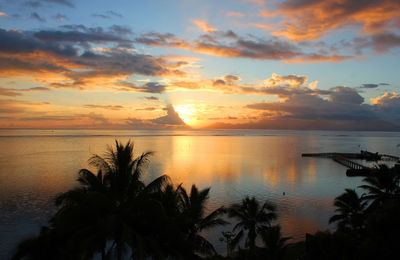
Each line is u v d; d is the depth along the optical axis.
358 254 17.16
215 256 23.64
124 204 14.58
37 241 14.12
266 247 19.00
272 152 137.88
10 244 28.17
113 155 15.57
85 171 15.23
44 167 78.19
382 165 29.19
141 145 184.38
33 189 51.19
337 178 67.69
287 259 23.31
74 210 13.05
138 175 15.35
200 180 62.91
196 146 181.00
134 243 12.88
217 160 101.94
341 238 19.23
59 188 52.00
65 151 128.88
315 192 52.12
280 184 59.19
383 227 16.47
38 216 36.50
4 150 133.62
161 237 14.48
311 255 21.48
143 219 14.29
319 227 34.62
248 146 184.25
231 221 36.78
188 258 14.91
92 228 13.27
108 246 25.69
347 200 26.58
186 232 17.20
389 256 15.44
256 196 48.78
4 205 41.16
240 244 29.97
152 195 16.69
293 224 35.59
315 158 109.88
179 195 19.69
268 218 24.64
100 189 15.02
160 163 92.38
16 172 69.62
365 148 177.75
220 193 50.69
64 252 13.15
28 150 133.88
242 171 75.69
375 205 27.20
